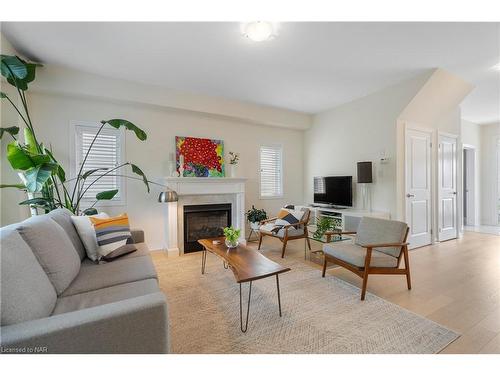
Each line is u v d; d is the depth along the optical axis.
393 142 3.88
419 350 1.62
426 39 2.59
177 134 4.20
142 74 3.36
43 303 1.23
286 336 1.77
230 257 2.32
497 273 3.00
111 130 3.71
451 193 4.78
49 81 3.07
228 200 4.44
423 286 2.62
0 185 2.48
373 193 4.20
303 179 5.71
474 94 4.37
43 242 1.52
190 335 1.78
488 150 6.37
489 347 1.65
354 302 2.27
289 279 2.82
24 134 2.99
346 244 2.89
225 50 2.77
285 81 3.65
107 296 1.51
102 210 3.67
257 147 5.09
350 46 2.71
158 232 4.04
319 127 5.27
